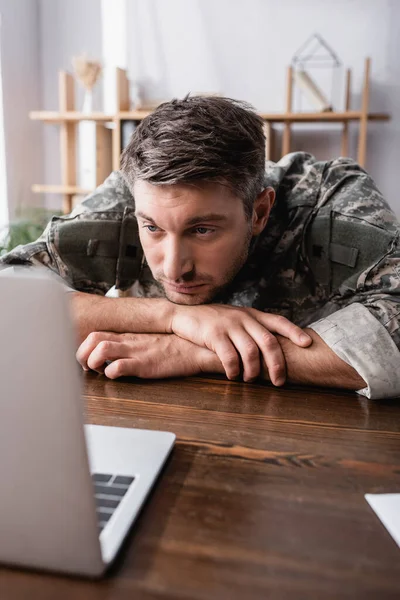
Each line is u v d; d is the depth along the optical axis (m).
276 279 1.24
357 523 0.46
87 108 2.92
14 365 0.34
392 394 0.79
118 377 0.85
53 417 0.35
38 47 3.19
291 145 2.99
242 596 0.37
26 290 0.33
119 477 0.51
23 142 3.14
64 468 0.35
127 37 3.09
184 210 0.87
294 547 0.43
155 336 0.90
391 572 0.40
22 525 0.38
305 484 0.53
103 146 2.96
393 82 2.82
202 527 0.45
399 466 0.57
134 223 1.22
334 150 2.95
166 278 0.97
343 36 2.85
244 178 0.91
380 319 0.87
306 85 2.78
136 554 0.41
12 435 0.35
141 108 2.92
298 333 0.86
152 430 0.63
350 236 1.11
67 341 0.33
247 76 2.99
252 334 0.86
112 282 1.25
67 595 0.37
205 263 0.94
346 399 0.79
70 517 0.37
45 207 3.31
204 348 0.88
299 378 0.83
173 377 0.86
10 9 2.95
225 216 0.90
